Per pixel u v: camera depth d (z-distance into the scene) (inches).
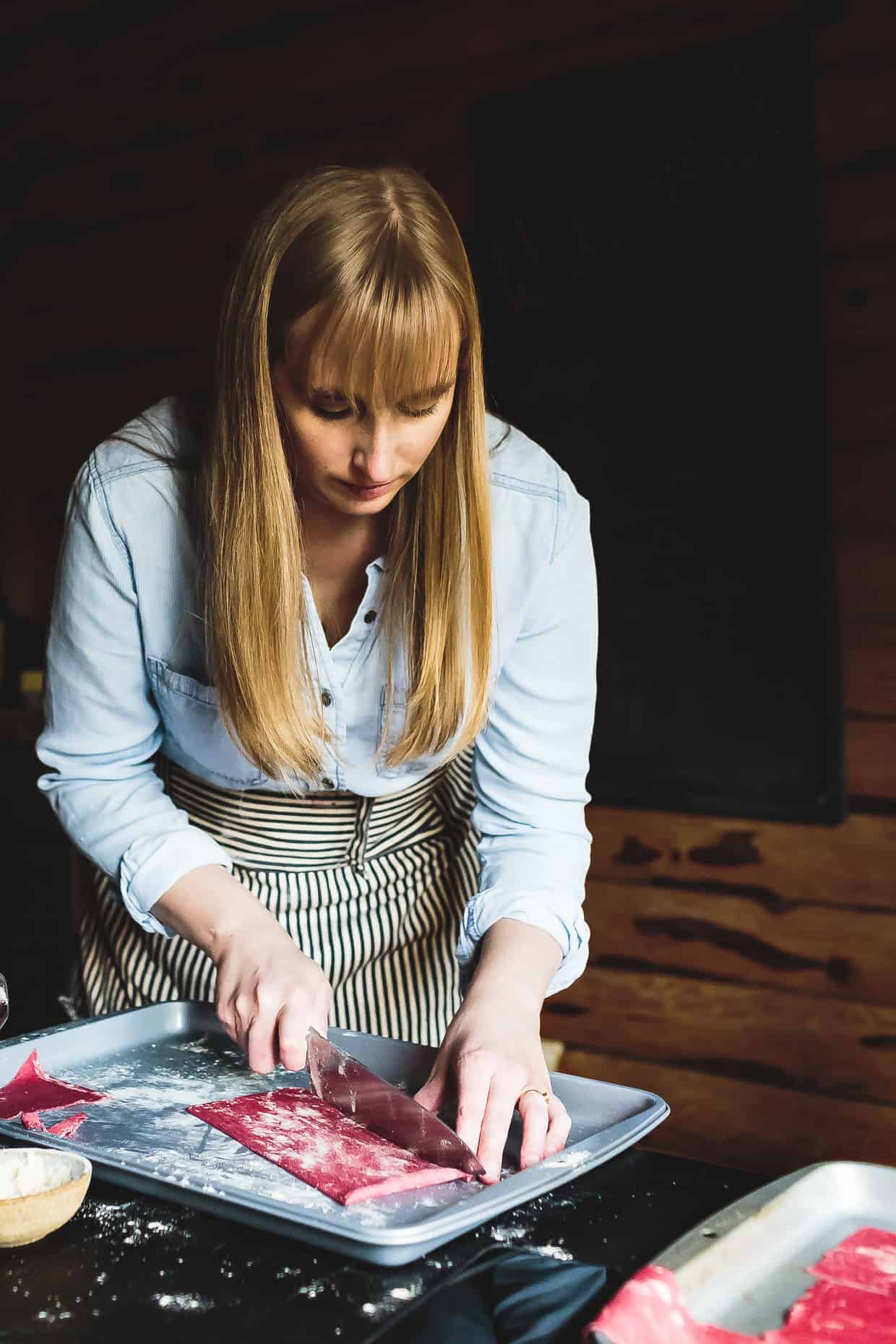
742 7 97.7
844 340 96.4
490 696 50.3
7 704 130.3
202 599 47.2
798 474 97.4
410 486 45.6
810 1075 99.7
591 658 51.1
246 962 42.4
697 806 102.9
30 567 136.3
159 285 127.9
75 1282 30.0
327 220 36.9
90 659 48.6
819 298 95.9
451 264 37.7
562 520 48.8
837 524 97.7
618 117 102.4
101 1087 43.6
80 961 58.8
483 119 108.5
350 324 36.0
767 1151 101.3
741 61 97.1
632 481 104.6
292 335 37.4
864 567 96.7
